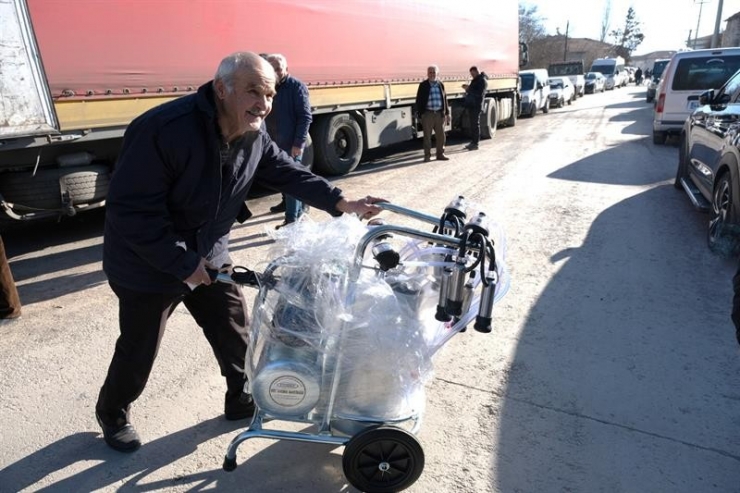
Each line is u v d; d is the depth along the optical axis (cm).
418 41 1027
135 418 284
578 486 238
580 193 731
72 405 297
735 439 265
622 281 445
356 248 214
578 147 1143
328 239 223
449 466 249
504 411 288
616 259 492
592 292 426
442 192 762
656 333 363
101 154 542
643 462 251
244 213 249
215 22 604
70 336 372
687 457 254
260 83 194
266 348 221
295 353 216
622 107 2284
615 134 1348
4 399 302
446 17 1117
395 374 218
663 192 727
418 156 1120
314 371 217
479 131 1277
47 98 456
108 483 241
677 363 328
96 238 589
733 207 465
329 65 805
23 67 437
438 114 1015
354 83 862
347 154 909
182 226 217
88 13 479
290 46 725
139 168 195
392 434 221
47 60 454
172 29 554
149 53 534
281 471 247
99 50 490
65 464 253
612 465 250
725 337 356
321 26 777
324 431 230
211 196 211
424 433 271
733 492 234
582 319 384
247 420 282
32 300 430
